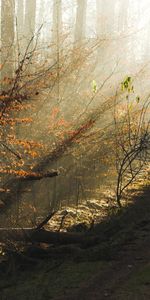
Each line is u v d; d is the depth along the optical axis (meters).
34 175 7.38
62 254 7.60
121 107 10.67
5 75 9.13
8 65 9.16
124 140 10.25
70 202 10.50
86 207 10.42
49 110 8.77
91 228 8.45
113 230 8.55
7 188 7.41
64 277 6.64
